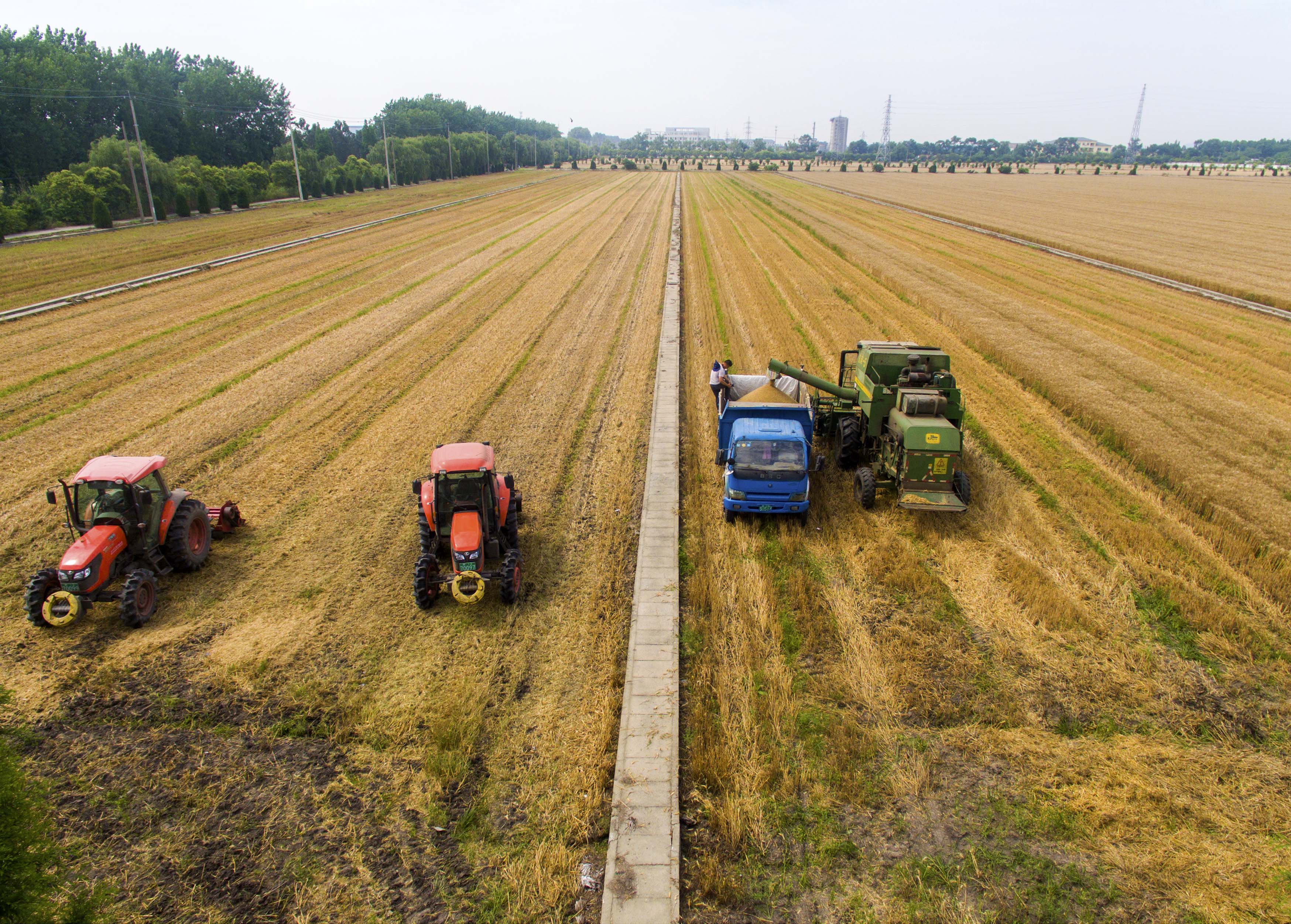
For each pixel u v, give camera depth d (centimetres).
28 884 596
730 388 1798
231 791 835
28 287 3366
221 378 2258
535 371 2347
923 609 1182
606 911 692
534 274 3878
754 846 779
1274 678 1028
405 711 955
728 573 1277
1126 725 950
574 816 804
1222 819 810
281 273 3831
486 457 1228
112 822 793
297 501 1520
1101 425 1878
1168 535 1388
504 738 911
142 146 6031
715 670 1038
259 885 726
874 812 820
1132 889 733
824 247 4762
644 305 3194
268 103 10806
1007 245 4878
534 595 1209
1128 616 1161
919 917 703
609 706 959
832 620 1145
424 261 4197
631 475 1642
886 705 977
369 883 730
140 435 1836
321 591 1219
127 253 4288
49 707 955
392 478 1625
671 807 810
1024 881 742
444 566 1268
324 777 856
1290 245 4934
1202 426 1894
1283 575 1242
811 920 701
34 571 1270
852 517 1473
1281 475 1627
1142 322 2930
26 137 7225
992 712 965
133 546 1178
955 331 2786
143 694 981
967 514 1473
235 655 1059
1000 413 2003
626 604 1186
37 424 1895
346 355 2508
